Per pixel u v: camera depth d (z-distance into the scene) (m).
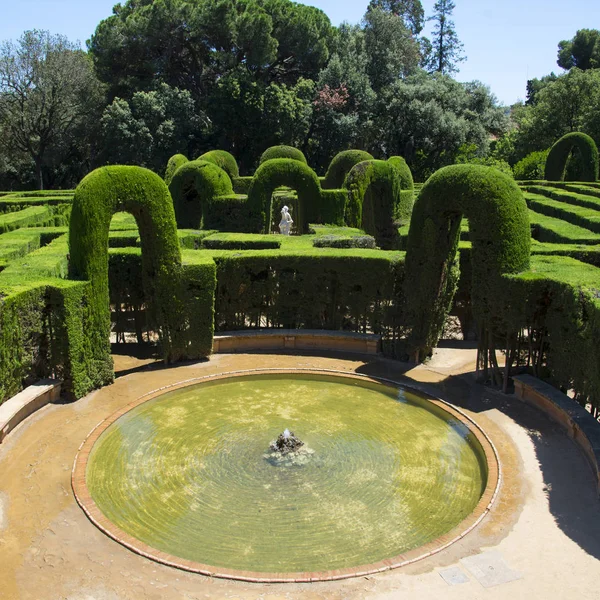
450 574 6.51
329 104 51.56
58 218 25.72
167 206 12.79
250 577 6.43
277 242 17.31
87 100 49.88
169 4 48.00
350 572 6.51
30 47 47.31
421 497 8.25
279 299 14.99
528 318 11.50
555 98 52.25
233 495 8.24
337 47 57.06
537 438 9.90
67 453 9.29
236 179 32.81
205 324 13.64
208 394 11.96
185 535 7.36
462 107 57.75
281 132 50.00
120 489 8.38
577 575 6.51
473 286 12.11
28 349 10.60
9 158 51.97
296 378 12.92
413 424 10.65
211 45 51.47
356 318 14.77
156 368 13.30
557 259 13.22
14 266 12.55
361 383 12.62
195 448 9.60
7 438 9.63
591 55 86.56
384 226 24.95
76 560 6.76
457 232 12.84
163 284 13.04
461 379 12.66
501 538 7.16
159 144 48.34
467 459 9.37
